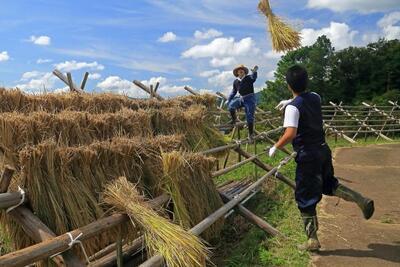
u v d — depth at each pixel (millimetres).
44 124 3688
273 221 5652
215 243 5250
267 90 33844
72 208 3225
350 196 4445
